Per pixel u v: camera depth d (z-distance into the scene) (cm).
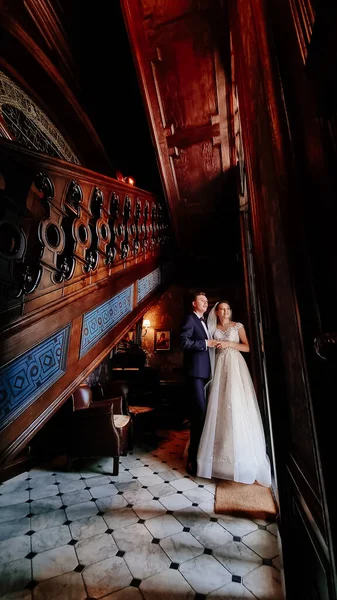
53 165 159
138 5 312
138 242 345
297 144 78
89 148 561
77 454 347
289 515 119
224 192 482
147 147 695
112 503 268
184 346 322
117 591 166
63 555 197
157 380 571
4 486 308
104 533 221
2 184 121
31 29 372
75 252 185
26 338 138
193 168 460
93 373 504
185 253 618
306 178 73
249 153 168
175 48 341
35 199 148
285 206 80
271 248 131
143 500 272
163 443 455
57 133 519
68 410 371
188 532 221
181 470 346
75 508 259
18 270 131
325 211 62
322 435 61
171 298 644
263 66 103
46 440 394
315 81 60
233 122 397
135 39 339
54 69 408
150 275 408
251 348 397
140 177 756
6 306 126
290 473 116
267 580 173
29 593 165
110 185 248
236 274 611
